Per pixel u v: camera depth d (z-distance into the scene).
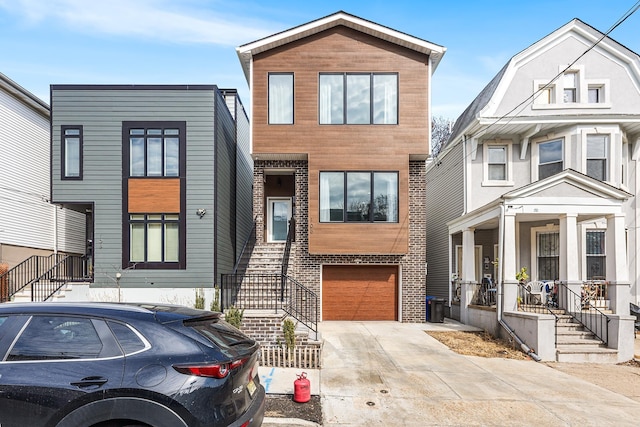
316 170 12.23
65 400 2.95
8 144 12.19
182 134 10.68
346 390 6.18
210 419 3.04
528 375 7.30
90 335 3.20
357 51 12.44
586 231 12.77
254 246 12.89
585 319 9.61
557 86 13.02
